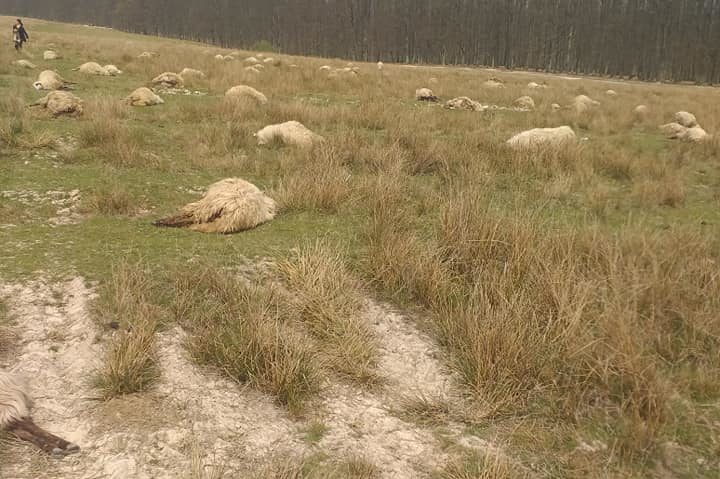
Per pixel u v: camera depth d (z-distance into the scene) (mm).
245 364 3750
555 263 5098
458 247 5398
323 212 6668
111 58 21750
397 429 3510
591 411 3746
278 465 3053
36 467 2861
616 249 5070
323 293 4527
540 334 4215
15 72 15734
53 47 25125
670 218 7355
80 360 3717
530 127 13539
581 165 9227
